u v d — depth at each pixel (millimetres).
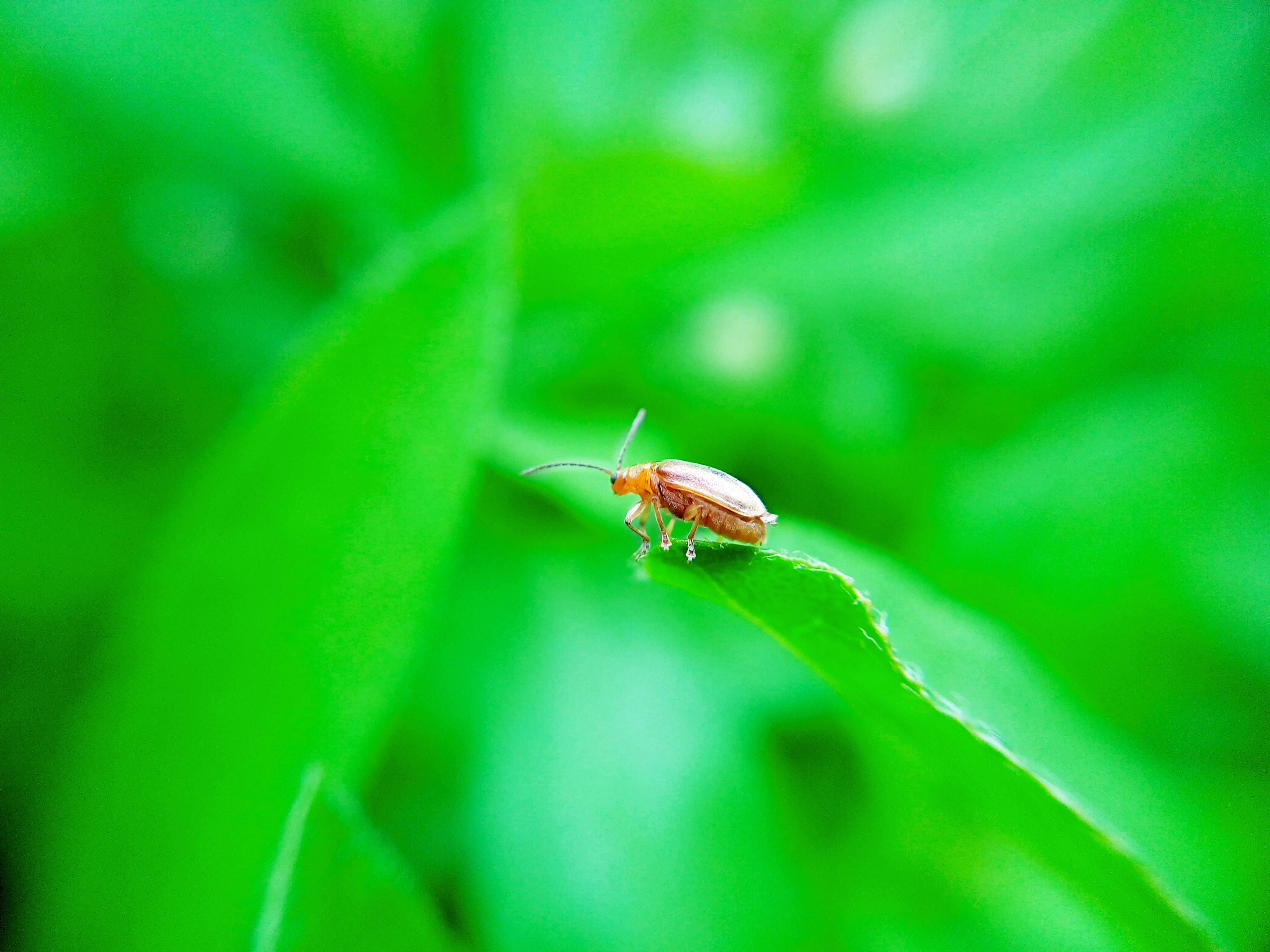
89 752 62
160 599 62
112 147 78
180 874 61
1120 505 82
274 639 62
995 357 86
